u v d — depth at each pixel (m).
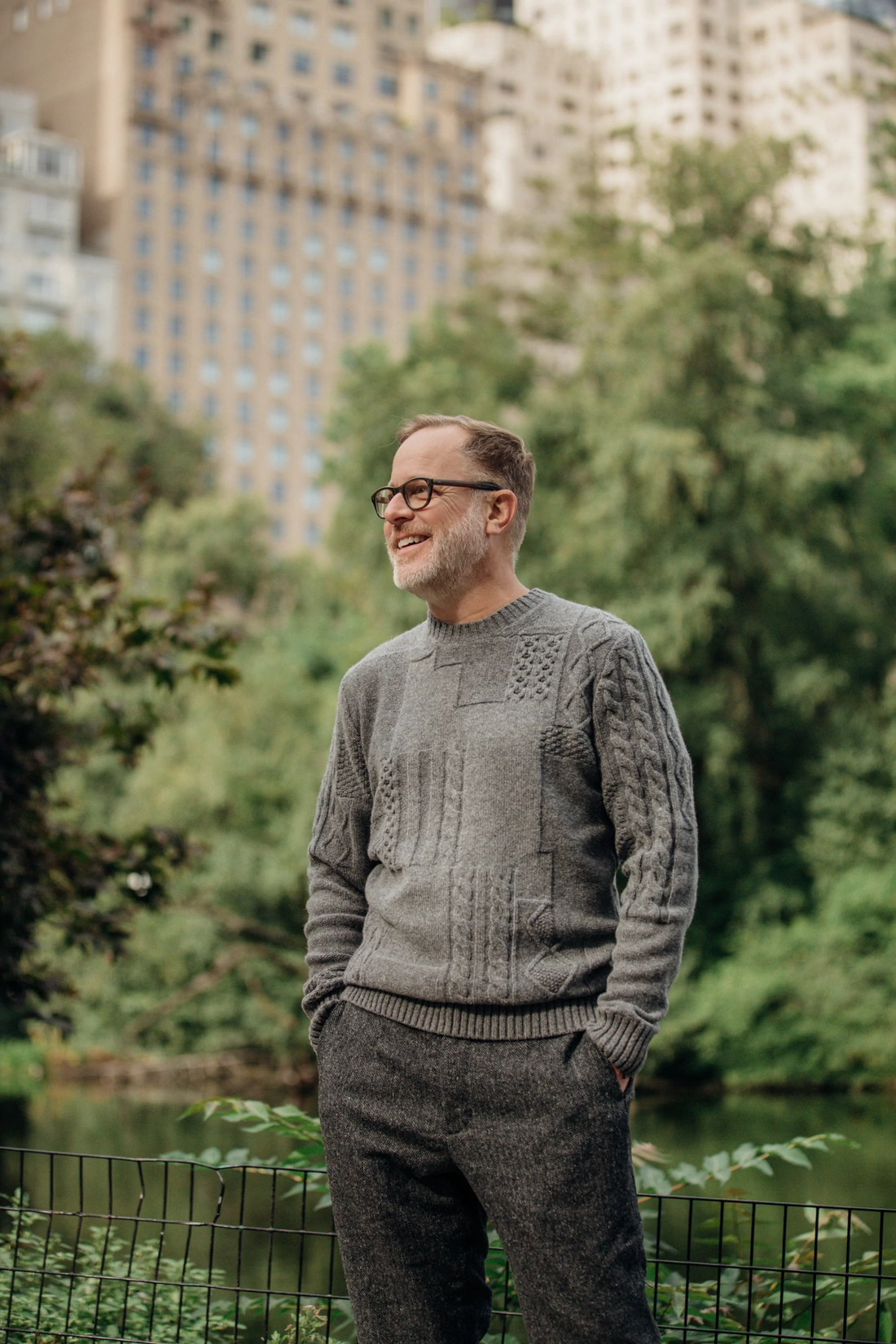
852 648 20.44
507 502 2.56
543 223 24.55
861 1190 8.90
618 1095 2.28
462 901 2.36
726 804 19.25
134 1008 20.44
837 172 89.00
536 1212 2.26
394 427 2.70
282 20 84.12
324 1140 2.47
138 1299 3.57
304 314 80.12
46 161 70.31
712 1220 3.42
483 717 2.44
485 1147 2.31
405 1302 2.39
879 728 19.83
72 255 70.94
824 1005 18.53
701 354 19.23
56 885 6.36
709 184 21.27
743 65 108.69
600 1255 2.24
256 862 20.23
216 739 20.98
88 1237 4.39
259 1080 20.83
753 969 18.86
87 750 7.16
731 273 19.19
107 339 72.12
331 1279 2.87
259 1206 7.40
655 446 17.98
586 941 2.36
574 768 2.39
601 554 18.94
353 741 2.65
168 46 77.19
